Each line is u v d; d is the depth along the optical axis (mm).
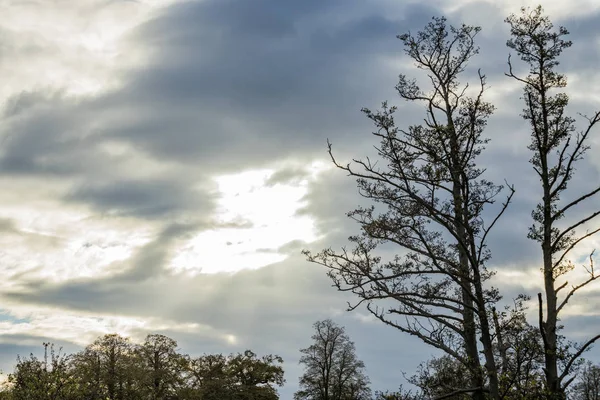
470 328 19672
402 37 22734
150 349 66938
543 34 22391
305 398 76562
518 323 19062
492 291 19609
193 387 69938
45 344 29797
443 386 19984
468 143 20656
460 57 22141
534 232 21828
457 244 21109
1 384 29125
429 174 20453
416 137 20609
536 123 22125
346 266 21375
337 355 77625
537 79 22328
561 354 19000
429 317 20203
